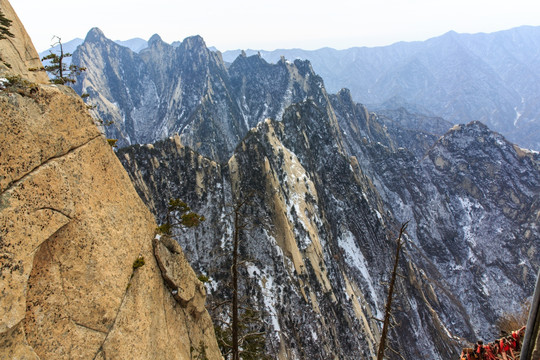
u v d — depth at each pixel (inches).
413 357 3026.6
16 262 270.8
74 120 374.9
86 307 344.5
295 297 2372.0
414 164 6879.9
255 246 2501.2
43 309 301.3
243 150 3014.3
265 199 2780.5
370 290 3307.1
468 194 6205.7
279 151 3248.0
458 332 3676.2
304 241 2807.6
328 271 2923.2
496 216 5738.2
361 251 3617.1
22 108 305.9
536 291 196.1
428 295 3718.0
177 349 511.5
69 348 317.7
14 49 571.2
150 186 2684.5
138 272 449.4
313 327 2320.4
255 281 2299.5
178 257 564.1
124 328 387.5
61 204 331.6
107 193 418.3
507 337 394.9
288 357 2037.4
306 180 3329.2
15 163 288.5
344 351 2504.9
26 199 291.7
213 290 2214.6
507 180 6077.8
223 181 2955.2
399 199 6274.6
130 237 453.1
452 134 6879.9
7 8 593.0
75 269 340.8
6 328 253.8
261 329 2012.8
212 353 639.1
